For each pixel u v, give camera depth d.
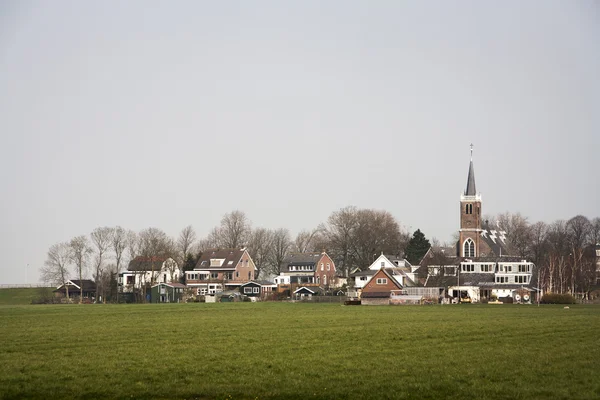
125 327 70.94
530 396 37.00
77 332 65.56
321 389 39.00
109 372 43.66
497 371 43.19
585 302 145.62
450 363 46.16
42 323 77.06
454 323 74.38
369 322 76.44
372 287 155.38
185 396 37.97
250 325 72.81
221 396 37.84
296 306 122.06
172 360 47.81
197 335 62.47
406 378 41.41
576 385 39.16
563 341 56.91
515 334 62.34
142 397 37.84
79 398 37.84
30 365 46.03
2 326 72.88
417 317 84.94
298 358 48.47
